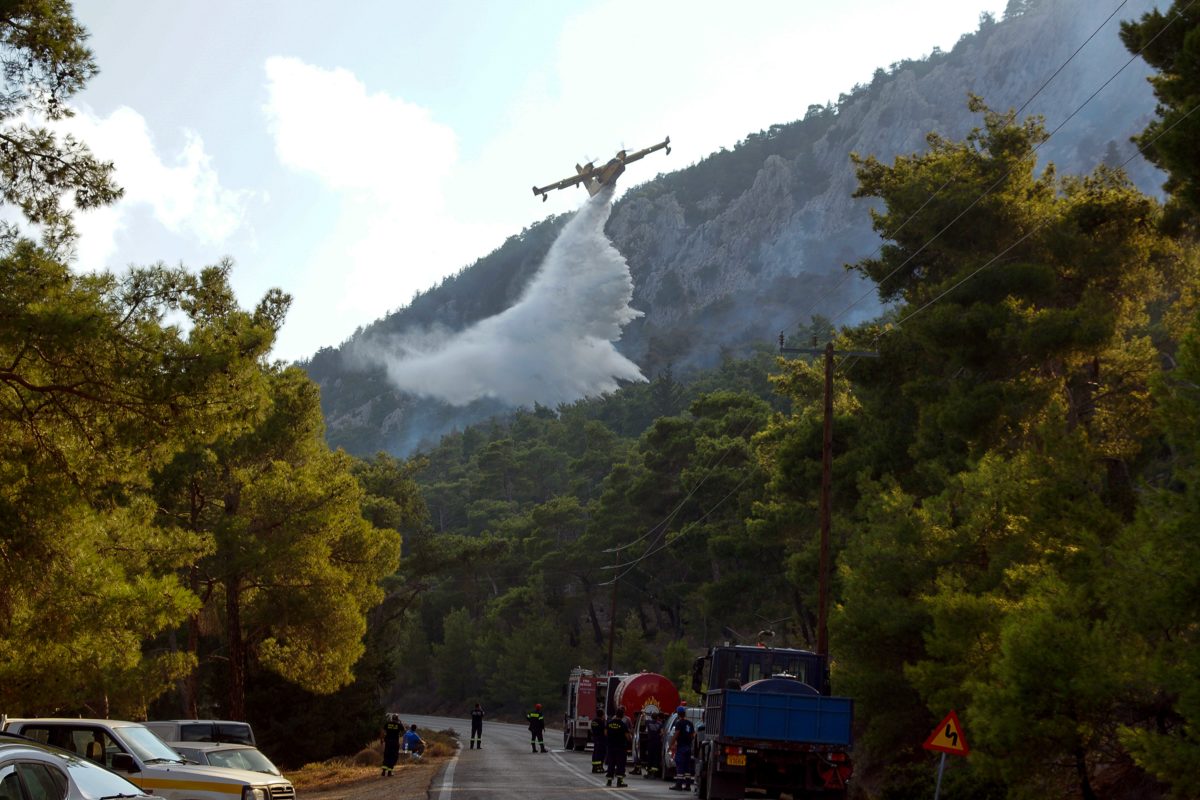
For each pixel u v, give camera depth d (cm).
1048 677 1567
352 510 3859
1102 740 1652
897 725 2692
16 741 1029
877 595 2692
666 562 10625
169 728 2305
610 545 10750
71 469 1673
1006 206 3888
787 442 4966
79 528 1817
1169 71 2852
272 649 3816
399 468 9556
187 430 1639
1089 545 1709
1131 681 1538
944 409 3597
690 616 10600
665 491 9781
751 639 9000
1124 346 3719
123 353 1572
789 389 5884
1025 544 2361
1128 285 3806
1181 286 3647
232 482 3653
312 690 3884
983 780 2095
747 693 2395
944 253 4181
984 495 2595
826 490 3575
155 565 2386
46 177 1575
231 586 3616
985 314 3569
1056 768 1658
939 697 2172
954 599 2214
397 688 14525
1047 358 3506
